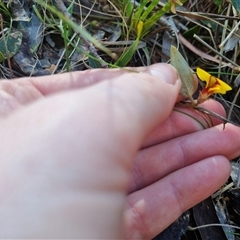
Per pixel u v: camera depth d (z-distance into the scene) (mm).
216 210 169
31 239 100
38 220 102
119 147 114
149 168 159
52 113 117
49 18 189
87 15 188
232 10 193
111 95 119
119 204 113
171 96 135
